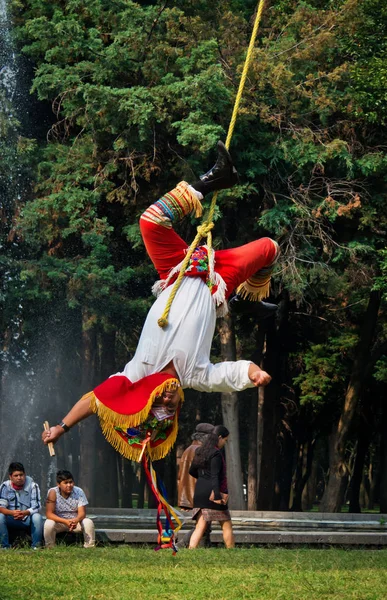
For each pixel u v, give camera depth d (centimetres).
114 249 3222
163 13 2870
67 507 1478
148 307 3030
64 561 1102
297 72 2925
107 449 3744
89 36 2972
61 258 3119
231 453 3183
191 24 2861
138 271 3073
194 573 995
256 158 2888
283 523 2325
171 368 755
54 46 2934
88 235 2892
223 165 792
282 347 3831
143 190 3047
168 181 2995
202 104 2739
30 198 3122
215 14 3012
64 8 3073
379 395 4509
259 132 2903
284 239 3014
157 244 786
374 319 3494
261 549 1460
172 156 2955
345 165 2966
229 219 3203
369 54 3034
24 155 3034
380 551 1519
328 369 3822
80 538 1545
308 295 3341
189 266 779
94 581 906
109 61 2844
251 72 2803
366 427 4706
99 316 2972
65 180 2975
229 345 3177
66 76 2839
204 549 1378
